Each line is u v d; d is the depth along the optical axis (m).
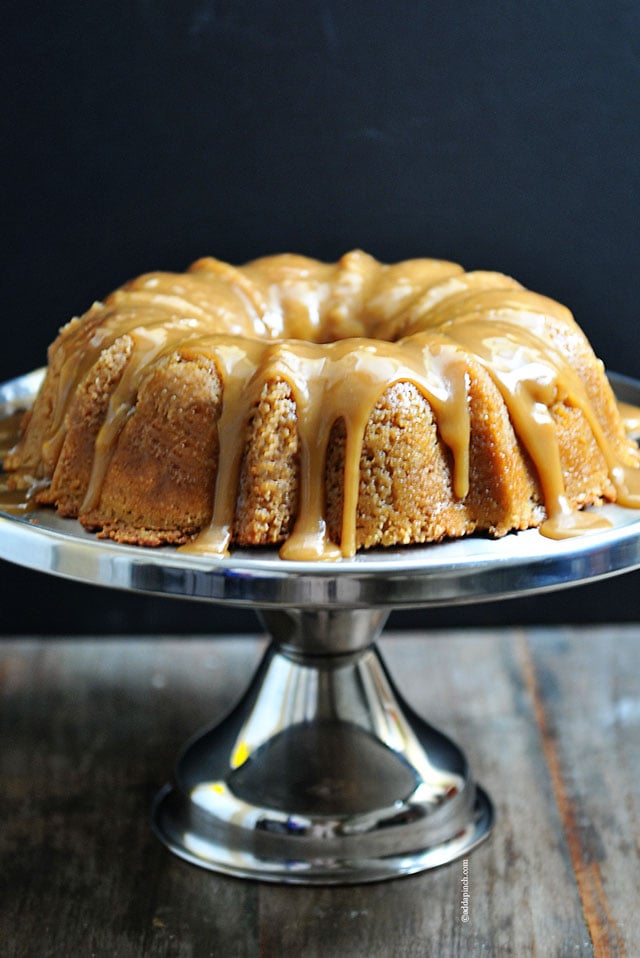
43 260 1.14
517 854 0.96
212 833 0.96
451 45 1.12
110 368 0.92
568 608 1.21
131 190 1.13
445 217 1.14
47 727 1.07
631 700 1.09
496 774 1.02
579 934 0.91
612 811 0.99
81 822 0.98
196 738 1.02
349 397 0.88
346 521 0.88
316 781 0.96
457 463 0.89
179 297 0.97
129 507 0.90
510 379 0.90
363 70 1.12
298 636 0.97
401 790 0.96
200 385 0.89
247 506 0.88
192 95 1.12
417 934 0.91
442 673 1.13
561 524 0.90
